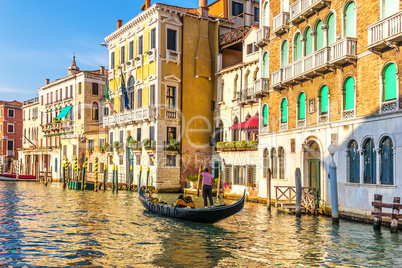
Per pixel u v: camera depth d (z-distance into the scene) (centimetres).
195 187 2983
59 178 4728
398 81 1350
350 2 1612
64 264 942
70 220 1595
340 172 1625
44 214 1770
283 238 1228
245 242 1179
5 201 2356
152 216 1714
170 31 3142
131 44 3497
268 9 2288
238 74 2936
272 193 2117
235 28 3123
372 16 1480
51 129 4912
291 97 2005
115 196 2753
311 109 1842
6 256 1009
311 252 1052
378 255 1012
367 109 1498
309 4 1822
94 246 1130
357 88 1553
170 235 1288
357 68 1555
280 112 2106
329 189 1688
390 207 1246
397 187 1331
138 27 3347
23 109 5966
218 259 992
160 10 3075
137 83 3344
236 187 2469
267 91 2225
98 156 4016
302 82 1911
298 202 1628
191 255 1031
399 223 1303
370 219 1445
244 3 3425
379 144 1423
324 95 1767
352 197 1553
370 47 1408
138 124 3331
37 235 1281
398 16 1306
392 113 1360
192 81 3195
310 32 1873
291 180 1967
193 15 3195
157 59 3058
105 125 3812
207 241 1196
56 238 1236
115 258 999
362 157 1509
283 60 2098
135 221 1573
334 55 1623
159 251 1073
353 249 1073
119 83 3628
